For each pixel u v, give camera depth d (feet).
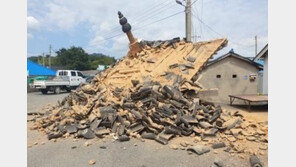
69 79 70.28
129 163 14.53
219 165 13.66
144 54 36.70
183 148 16.79
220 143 16.92
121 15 37.70
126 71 33.78
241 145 17.07
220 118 22.61
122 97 26.07
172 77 28.37
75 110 24.84
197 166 13.88
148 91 24.57
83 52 166.09
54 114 26.66
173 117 21.03
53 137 20.16
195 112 21.76
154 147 17.31
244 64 44.32
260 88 47.52
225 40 33.04
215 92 28.73
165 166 13.98
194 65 30.27
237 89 43.88
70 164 14.58
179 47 35.47
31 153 16.67
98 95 27.37
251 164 13.66
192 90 26.43
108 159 15.25
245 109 36.55
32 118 29.32
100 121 21.39
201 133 19.44
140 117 20.68
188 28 47.03
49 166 14.33
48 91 68.59
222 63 43.27
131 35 37.96
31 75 87.04
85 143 18.38
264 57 41.88
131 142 18.58
